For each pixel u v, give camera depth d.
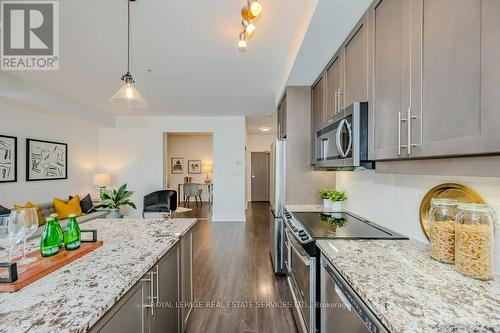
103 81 3.60
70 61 2.91
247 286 2.79
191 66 3.06
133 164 6.11
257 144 9.31
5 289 0.92
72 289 0.95
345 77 1.88
